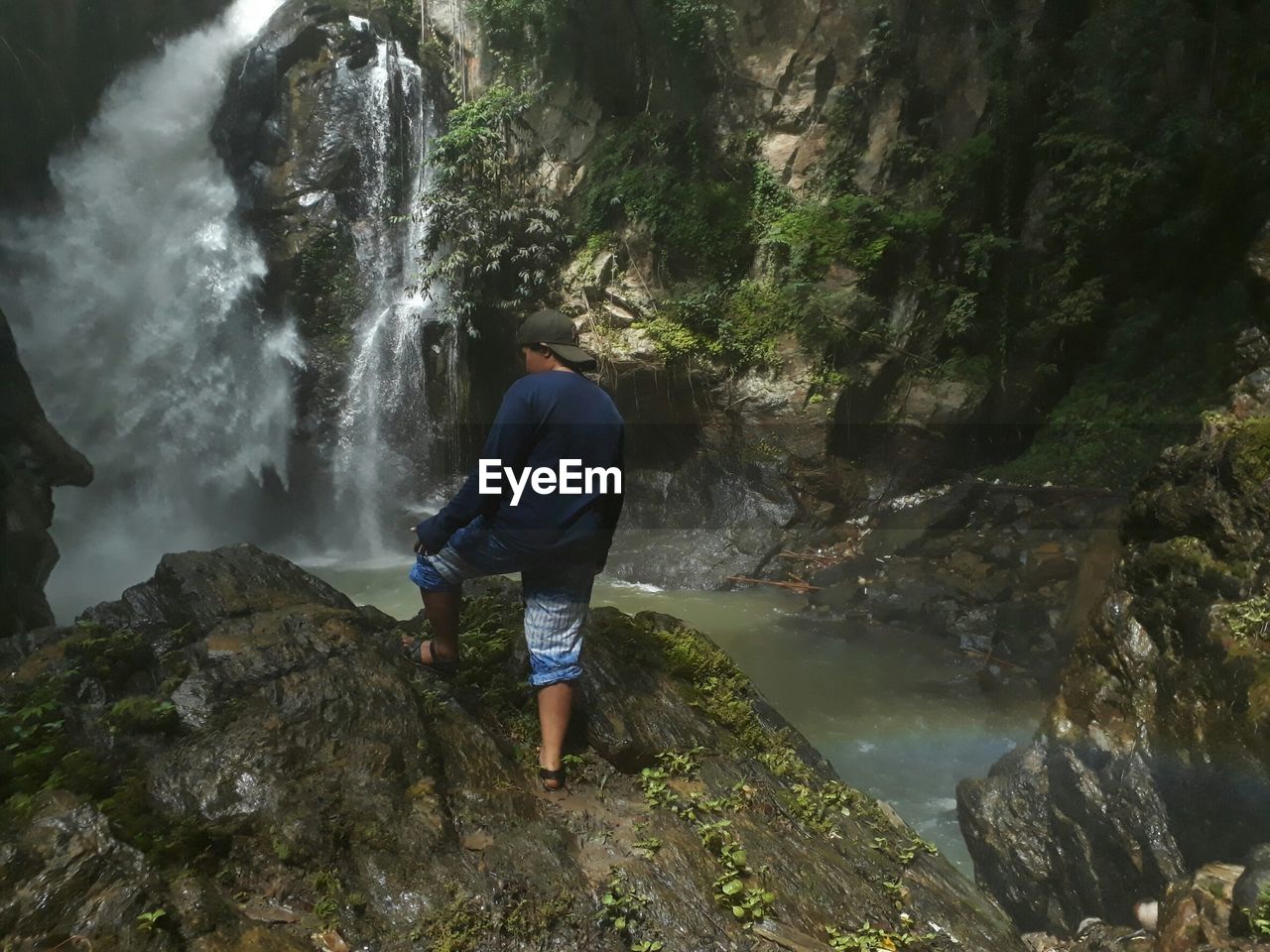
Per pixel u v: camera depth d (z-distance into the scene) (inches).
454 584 150.6
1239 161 566.6
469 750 144.9
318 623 160.2
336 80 810.2
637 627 191.6
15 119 778.8
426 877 119.6
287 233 792.9
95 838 104.7
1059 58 639.1
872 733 366.9
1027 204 648.4
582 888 123.3
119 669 151.0
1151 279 621.3
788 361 649.6
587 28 732.0
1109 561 379.6
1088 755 241.0
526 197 747.4
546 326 139.3
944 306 647.8
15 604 335.9
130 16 860.6
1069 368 645.9
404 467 772.6
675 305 668.7
